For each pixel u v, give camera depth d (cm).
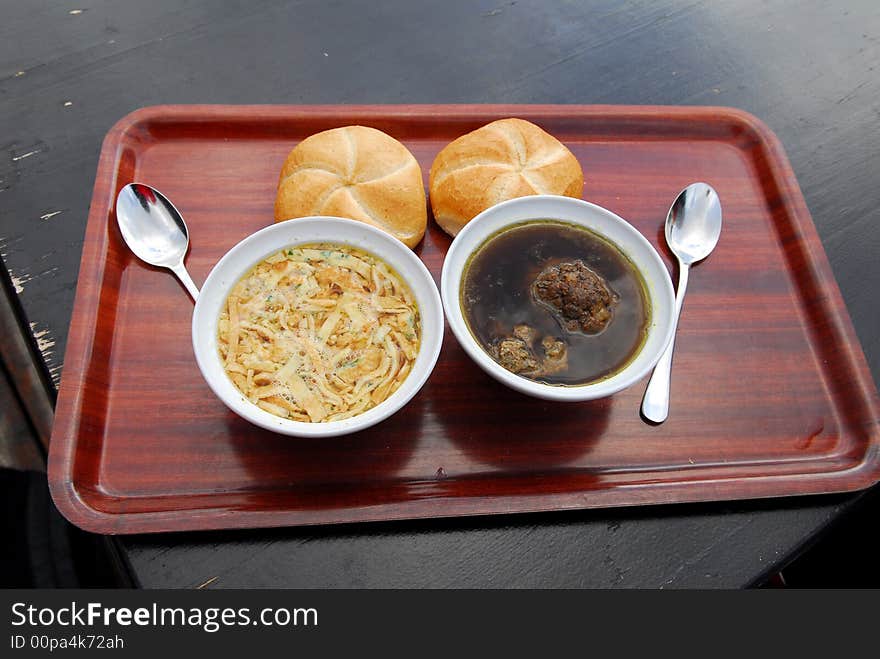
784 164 61
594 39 71
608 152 61
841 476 47
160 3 69
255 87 64
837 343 53
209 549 43
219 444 46
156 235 53
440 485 45
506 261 50
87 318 48
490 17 72
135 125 57
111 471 45
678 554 45
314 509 43
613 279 49
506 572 44
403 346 46
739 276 56
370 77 66
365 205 52
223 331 45
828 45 73
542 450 47
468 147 54
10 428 55
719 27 74
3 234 54
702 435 49
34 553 50
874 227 61
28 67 63
